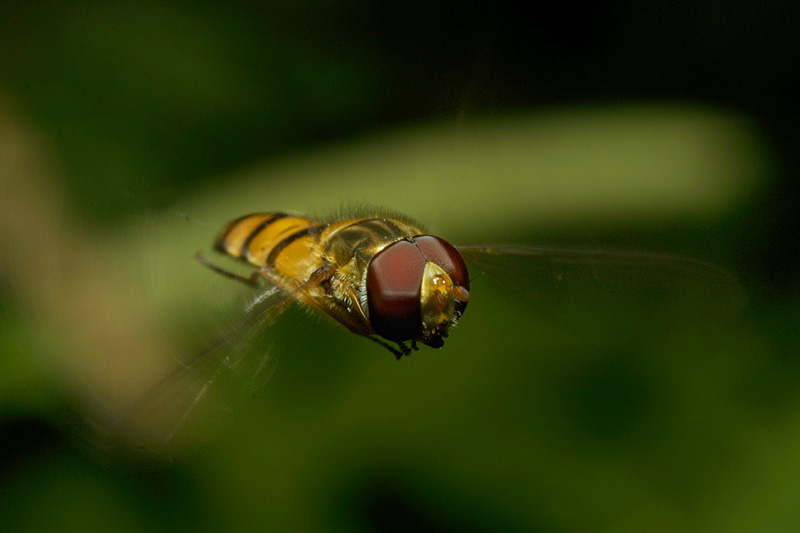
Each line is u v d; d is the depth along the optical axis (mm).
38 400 141
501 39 151
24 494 143
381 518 144
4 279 138
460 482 144
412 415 145
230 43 160
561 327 146
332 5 164
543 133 149
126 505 144
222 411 132
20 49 151
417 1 156
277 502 144
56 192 139
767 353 145
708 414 144
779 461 143
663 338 146
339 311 135
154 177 150
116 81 152
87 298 136
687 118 152
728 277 140
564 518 143
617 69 163
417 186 147
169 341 134
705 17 171
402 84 157
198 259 137
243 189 151
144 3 157
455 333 146
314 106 158
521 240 146
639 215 149
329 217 139
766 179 150
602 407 145
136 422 131
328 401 145
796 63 167
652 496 143
